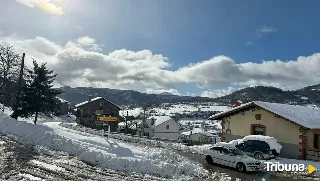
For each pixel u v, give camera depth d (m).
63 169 15.06
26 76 33.50
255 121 28.14
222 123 31.22
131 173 15.50
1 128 26.84
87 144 20.83
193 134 80.69
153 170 16.08
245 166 18.38
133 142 31.62
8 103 49.16
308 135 24.95
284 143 25.53
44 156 17.94
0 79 51.06
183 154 24.83
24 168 14.54
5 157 16.47
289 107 29.41
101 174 14.72
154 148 26.86
